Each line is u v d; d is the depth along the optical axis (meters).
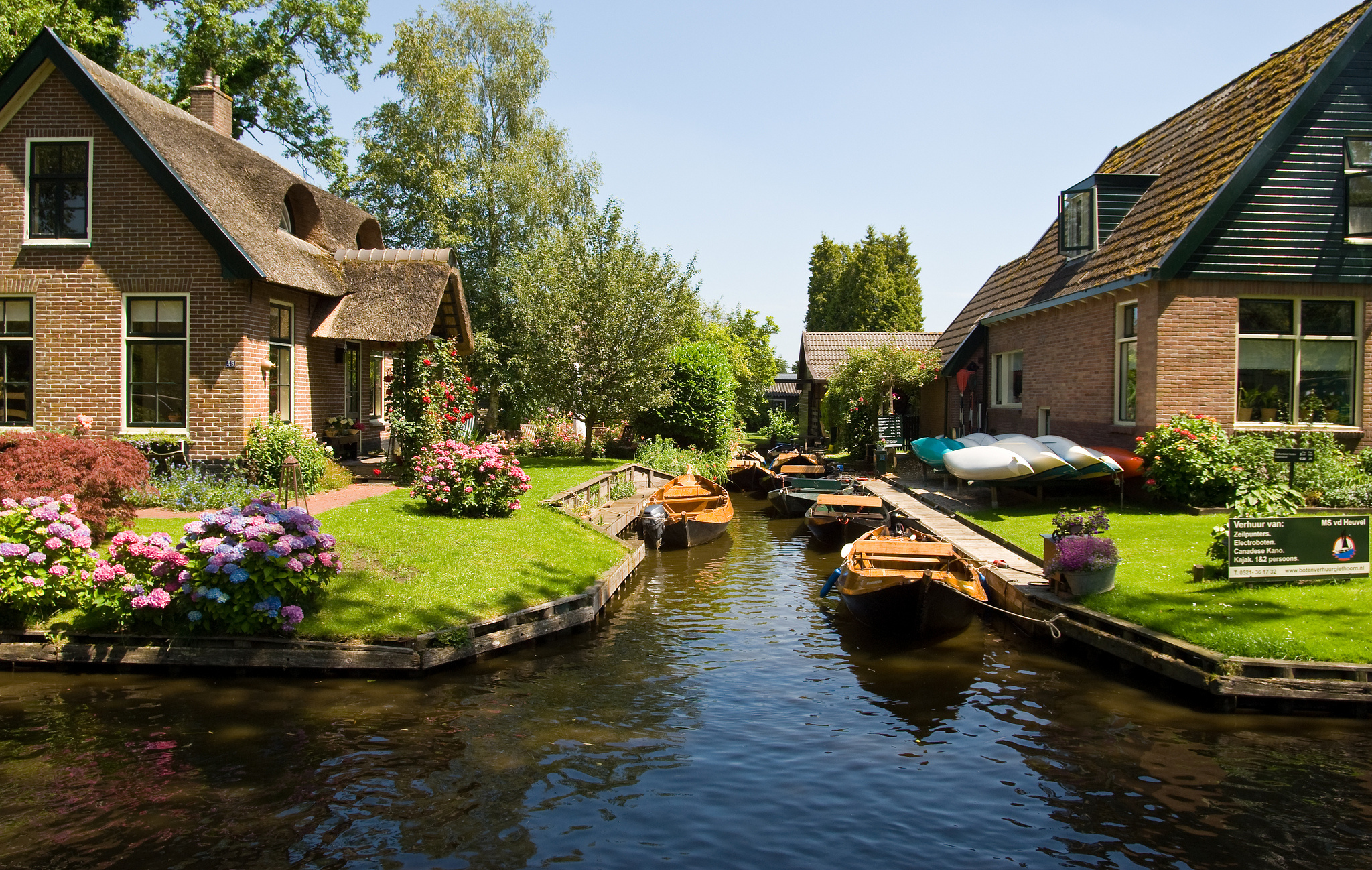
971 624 11.68
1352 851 5.57
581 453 27.19
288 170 17.94
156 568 8.55
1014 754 7.17
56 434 12.41
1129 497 15.71
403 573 10.23
